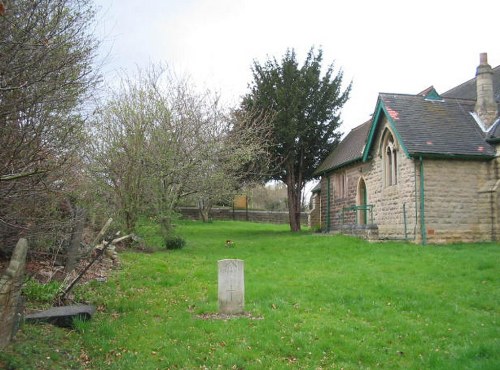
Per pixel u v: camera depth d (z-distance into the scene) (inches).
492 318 371.9
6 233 339.9
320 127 1280.8
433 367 284.0
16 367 232.4
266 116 1101.1
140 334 320.8
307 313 384.5
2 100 272.1
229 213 1891.0
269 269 587.8
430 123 845.2
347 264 608.4
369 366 287.6
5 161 284.0
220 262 386.0
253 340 316.2
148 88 939.3
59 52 296.8
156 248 774.5
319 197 1422.2
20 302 284.5
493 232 787.4
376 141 931.3
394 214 856.9
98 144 738.2
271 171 1217.4
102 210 694.5
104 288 438.3
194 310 391.2
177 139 830.5
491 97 863.7
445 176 796.0
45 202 358.3
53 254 465.7
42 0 282.4
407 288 461.1
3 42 256.5
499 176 795.4
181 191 842.2
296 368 278.7
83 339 301.1
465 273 523.8
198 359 284.8
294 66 1242.6
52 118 314.7
